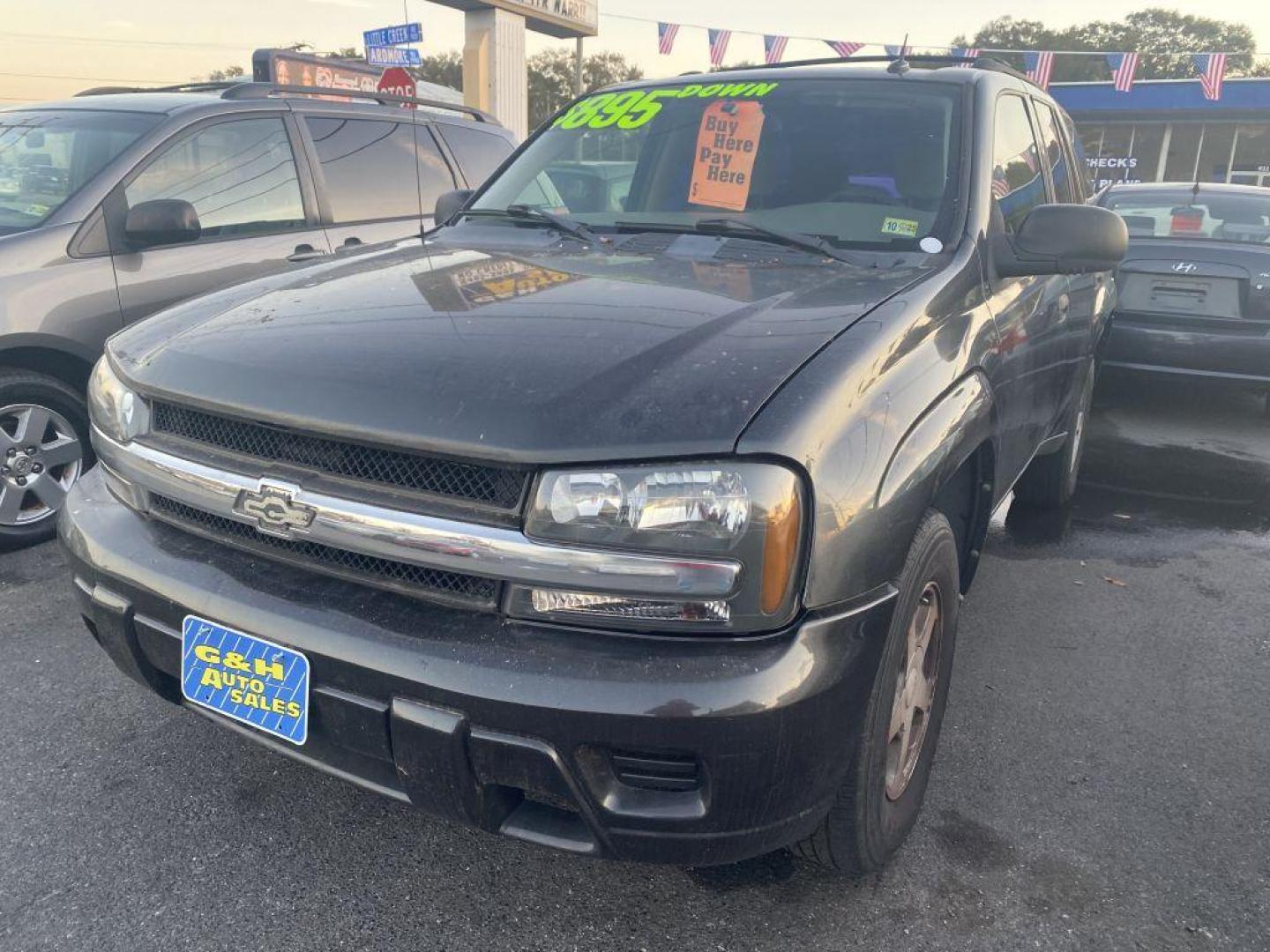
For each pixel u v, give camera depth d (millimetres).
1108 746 2869
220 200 4590
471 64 17594
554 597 1694
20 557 3961
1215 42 63219
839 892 2227
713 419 1672
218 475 1955
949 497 2545
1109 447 6316
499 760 1687
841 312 2088
